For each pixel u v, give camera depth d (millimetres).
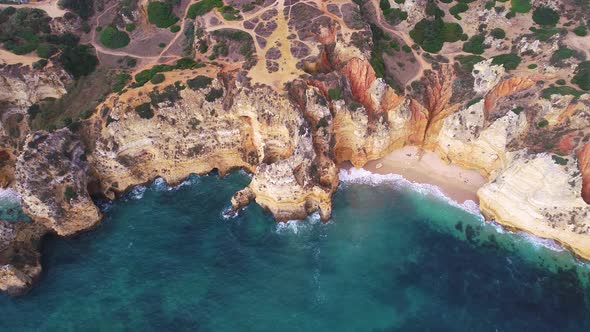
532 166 53625
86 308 50156
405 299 50906
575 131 55969
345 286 52312
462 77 65750
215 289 51781
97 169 60344
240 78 60562
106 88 63469
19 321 49188
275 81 59906
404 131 65625
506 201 56500
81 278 53281
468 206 61188
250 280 52781
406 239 57625
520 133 59000
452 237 57844
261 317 49094
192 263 54594
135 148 60781
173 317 49031
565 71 61031
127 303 50469
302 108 59781
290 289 51875
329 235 58344
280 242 57500
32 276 52625
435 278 53031
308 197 59750
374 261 55031
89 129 59906
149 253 55781
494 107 61531
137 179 63281
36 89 62750
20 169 54469
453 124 62125
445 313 49469
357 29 65312
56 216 56188
